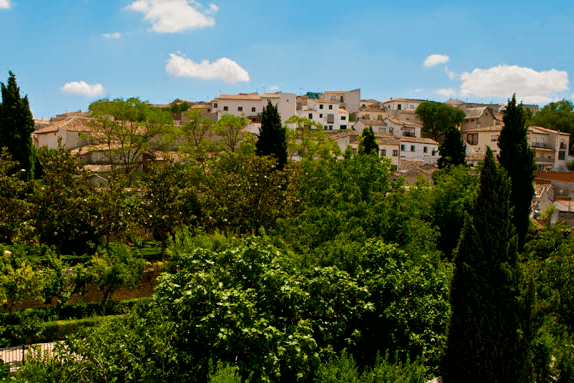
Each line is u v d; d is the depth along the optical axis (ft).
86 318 67.67
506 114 100.17
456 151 169.27
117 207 95.71
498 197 38.60
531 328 38.04
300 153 171.01
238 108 294.46
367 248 53.31
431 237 73.51
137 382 36.19
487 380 37.40
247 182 103.96
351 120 354.74
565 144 264.52
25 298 65.87
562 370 41.01
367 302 47.47
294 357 38.37
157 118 173.58
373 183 93.71
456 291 39.29
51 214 88.94
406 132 310.65
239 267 44.29
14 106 132.57
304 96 333.83
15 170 132.36
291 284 42.34
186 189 108.27
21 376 34.73
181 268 51.21
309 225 68.39
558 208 159.33
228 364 34.30
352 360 40.09
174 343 39.70
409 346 46.39
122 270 72.13
